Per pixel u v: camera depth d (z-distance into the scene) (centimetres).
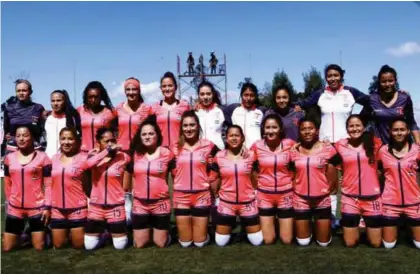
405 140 566
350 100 655
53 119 684
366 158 562
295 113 659
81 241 576
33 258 539
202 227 577
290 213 583
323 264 495
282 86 654
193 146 591
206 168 587
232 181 577
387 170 567
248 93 666
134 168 583
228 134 583
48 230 593
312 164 568
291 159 585
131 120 652
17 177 571
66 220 575
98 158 568
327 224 569
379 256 525
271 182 583
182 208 579
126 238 580
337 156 582
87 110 655
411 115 640
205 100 680
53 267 503
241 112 677
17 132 573
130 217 646
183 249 572
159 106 676
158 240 581
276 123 581
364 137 575
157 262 516
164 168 579
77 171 569
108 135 591
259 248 569
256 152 595
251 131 671
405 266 486
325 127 664
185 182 579
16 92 711
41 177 580
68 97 677
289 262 505
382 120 639
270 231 585
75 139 583
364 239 608
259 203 591
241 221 590
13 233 572
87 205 584
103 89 657
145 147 591
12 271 490
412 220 555
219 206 586
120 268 496
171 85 669
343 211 571
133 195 588
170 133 666
